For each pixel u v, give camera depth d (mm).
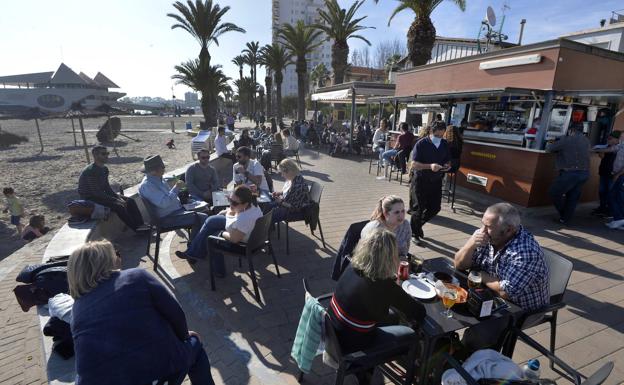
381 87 15672
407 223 3449
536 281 2475
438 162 5148
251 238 3678
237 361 2857
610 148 6438
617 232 5949
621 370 2820
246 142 12859
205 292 3902
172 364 1951
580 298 3881
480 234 2771
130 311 1810
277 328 3291
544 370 2814
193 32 25250
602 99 6859
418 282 2596
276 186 9352
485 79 8031
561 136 6348
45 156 16625
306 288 2473
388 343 2234
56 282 2898
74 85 63188
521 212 6797
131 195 6051
